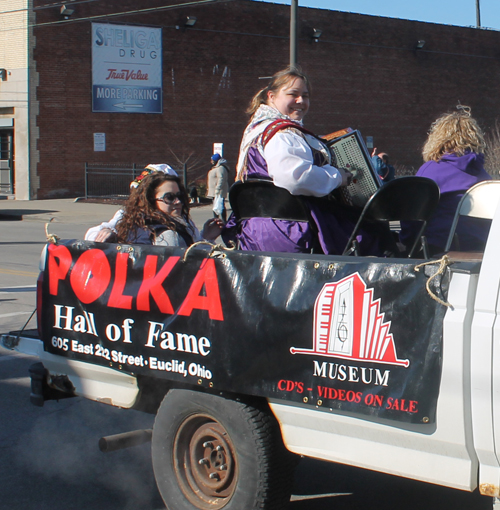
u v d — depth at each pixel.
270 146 3.41
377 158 15.91
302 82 3.74
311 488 4.01
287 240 3.53
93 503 3.88
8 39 27.39
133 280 3.41
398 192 3.28
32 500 3.92
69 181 28.47
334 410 2.78
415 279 2.59
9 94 27.73
